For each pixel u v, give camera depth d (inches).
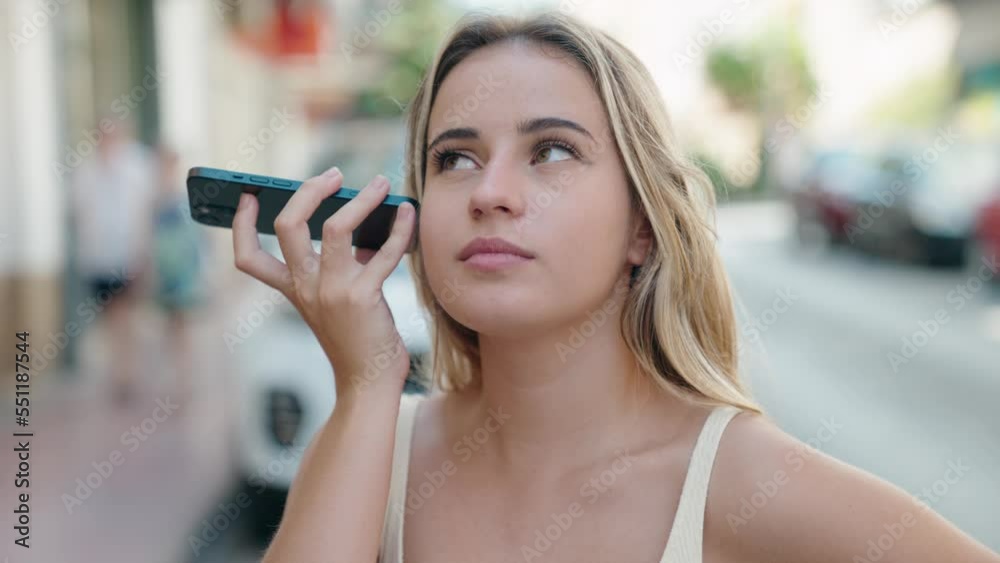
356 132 209.8
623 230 47.1
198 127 460.1
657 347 48.8
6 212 234.7
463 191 45.2
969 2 724.7
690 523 41.8
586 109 45.5
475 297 43.9
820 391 243.1
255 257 48.7
